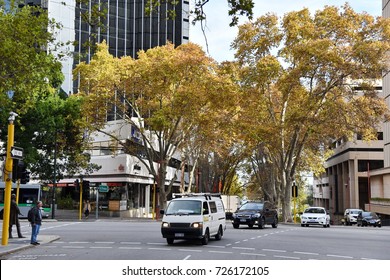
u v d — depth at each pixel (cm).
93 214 5153
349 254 1650
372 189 8100
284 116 4600
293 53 4094
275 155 4994
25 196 4369
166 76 4044
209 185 6644
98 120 4416
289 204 4697
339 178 10381
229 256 1529
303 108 4166
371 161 9075
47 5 6606
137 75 4194
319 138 4838
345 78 4303
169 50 4300
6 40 1819
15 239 2108
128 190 5281
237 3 1091
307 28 4153
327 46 3925
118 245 1894
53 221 3966
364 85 4153
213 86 4053
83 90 4547
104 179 5191
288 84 4119
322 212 4031
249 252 1659
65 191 5672
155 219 4716
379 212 6838
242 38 4406
